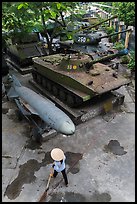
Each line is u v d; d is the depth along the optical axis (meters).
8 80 14.59
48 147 9.39
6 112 11.77
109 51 16.80
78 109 11.05
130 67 15.56
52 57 13.84
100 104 11.38
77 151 9.16
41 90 13.19
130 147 9.38
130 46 18.64
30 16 13.62
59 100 11.99
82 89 10.27
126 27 18.98
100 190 7.56
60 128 8.56
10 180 7.93
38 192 7.50
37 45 17.09
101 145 9.48
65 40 17.64
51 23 17.23
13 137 10.00
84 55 11.99
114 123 10.80
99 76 11.02
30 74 16.08
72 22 16.50
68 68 11.20
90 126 10.60
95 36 17.25
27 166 8.49
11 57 18.11
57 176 8.02
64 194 7.42
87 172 8.20
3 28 16.36
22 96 10.93
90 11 27.72
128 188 7.64
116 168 8.38
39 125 9.84
